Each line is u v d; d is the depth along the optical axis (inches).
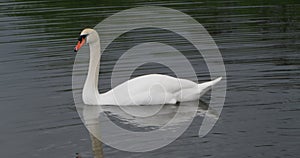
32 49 682.2
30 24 790.5
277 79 559.5
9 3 932.0
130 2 901.8
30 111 502.3
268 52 644.7
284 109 483.8
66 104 521.3
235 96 523.2
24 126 468.4
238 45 676.7
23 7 896.3
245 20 783.7
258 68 593.3
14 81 578.9
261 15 807.1
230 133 440.5
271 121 459.5
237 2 897.5
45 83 573.3
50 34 740.0
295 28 735.7
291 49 652.1
